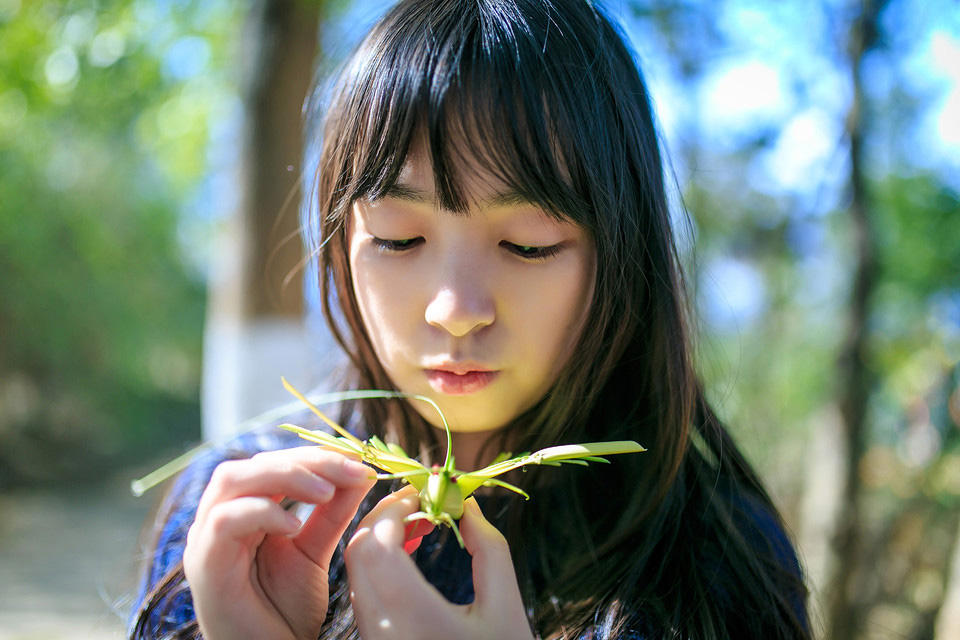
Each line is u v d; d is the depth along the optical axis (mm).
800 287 3197
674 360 632
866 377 1869
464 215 533
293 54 1693
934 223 2602
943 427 2510
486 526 517
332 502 519
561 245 555
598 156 571
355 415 696
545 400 597
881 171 2520
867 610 1983
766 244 2799
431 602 478
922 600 2111
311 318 1670
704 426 694
